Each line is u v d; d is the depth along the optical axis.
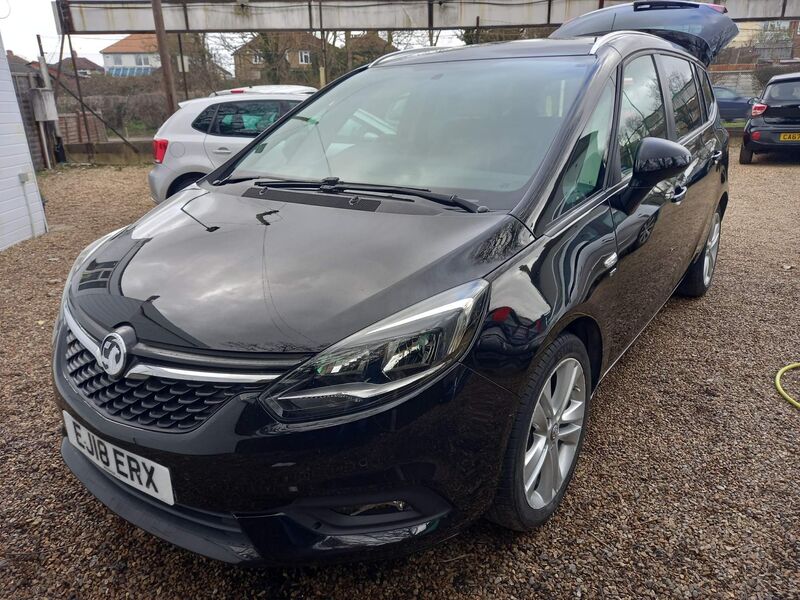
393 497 1.76
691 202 3.62
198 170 6.88
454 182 2.44
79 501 2.46
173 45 20.34
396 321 1.75
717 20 5.55
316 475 1.69
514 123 2.62
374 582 2.07
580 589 2.03
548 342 2.03
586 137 2.54
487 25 13.31
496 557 2.16
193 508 1.78
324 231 2.17
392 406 1.70
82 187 10.60
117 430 1.82
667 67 3.62
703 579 2.06
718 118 4.65
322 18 13.43
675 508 2.40
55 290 5.11
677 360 3.66
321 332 1.74
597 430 2.93
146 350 1.81
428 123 2.80
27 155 6.86
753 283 5.04
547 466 2.24
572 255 2.22
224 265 2.04
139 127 17.61
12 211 6.59
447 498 1.83
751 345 3.85
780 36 23.19
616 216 2.59
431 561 2.15
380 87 3.15
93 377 1.95
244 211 2.45
